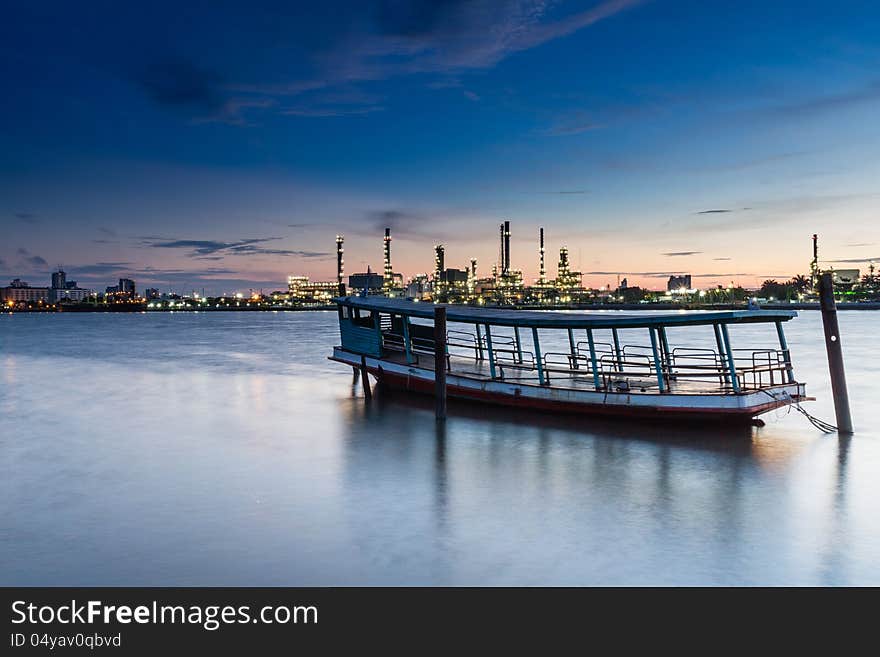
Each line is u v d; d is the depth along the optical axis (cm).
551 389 2673
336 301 3656
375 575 1242
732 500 1667
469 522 1523
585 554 1326
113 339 10025
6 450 2330
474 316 2895
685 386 2636
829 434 2427
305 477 1936
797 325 13125
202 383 4334
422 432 2584
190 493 1777
